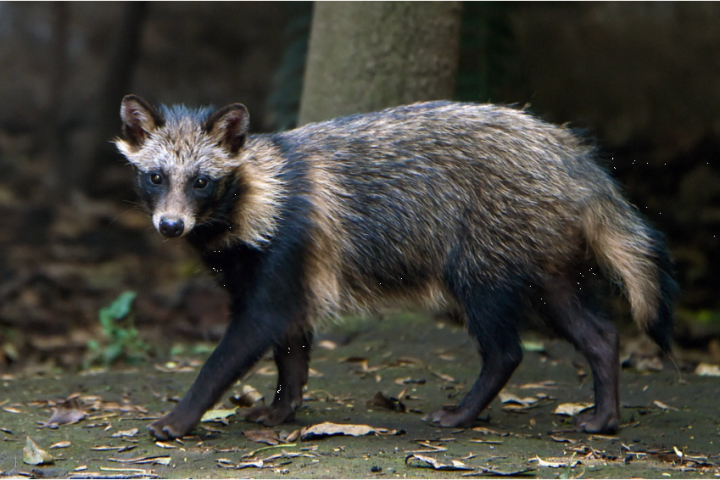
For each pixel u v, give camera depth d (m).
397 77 12.70
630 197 20.78
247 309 8.68
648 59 22.33
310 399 10.10
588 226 8.90
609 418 8.72
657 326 9.07
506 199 8.73
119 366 13.12
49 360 14.84
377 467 7.50
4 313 17.55
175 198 8.52
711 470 7.54
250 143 9.09
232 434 8.69
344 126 9.25
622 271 8.98
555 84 22.08
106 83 28.59
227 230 8.70
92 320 17.97
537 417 9.46
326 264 8.87
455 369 11.48
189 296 18.70
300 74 17.95
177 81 32.50
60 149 29.55
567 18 22.61
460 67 16.11
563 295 8.96
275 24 32.09
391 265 8.96
